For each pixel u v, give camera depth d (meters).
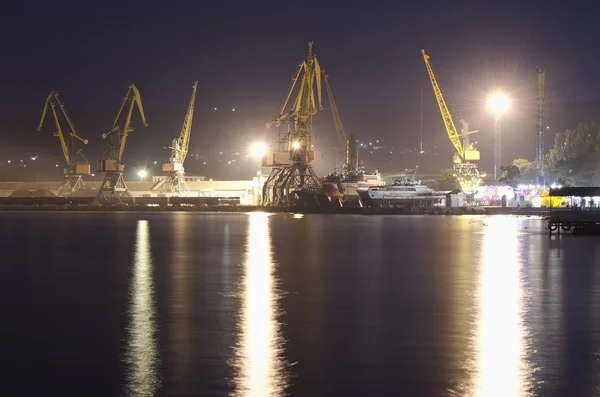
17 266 65.88
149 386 28.14
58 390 27.75
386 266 65.69
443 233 111.44
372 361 31.23
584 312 41.84
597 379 28.62
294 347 33.53
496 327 37.66
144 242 93.88
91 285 53.25
